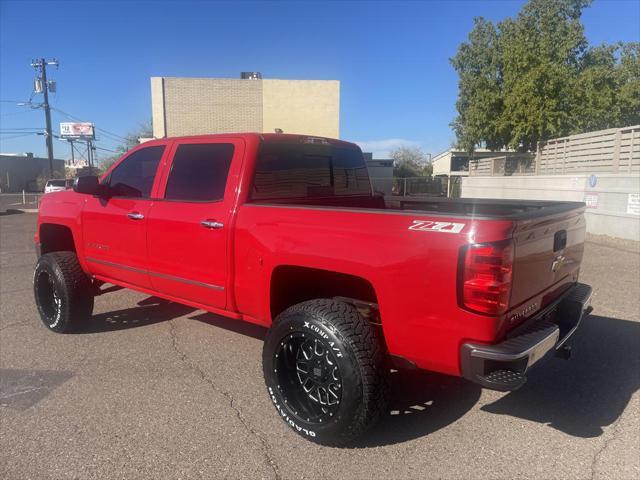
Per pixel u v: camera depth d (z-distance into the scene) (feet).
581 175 52.39
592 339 17.34
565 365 15.25
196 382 14.07
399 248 9.87
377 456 10.59
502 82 91.15
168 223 14.37
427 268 9.52
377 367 10.14
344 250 10.59
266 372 11.52
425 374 14.80
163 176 15.05
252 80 96.73
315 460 10.44
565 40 86.17
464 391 13.69
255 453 10.68
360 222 10.52
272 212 12.09
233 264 12.89
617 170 49.62
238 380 14.21
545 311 11.29
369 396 10.07
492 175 84.58
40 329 18.66
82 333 18.13
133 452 10.70
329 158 16.12
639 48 95.81
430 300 9.55
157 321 19.47
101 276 17.46
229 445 10.98
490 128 89.97
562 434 11.44
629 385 13.91
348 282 12.80
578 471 10.03
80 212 17.48
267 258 11.96
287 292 12.61
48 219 18.89
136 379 14.26
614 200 46.44
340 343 10.08
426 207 17.53
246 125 97.71
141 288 16.07
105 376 14.46
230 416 12.22
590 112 83.05
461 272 9.15
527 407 12.73
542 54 83.66
